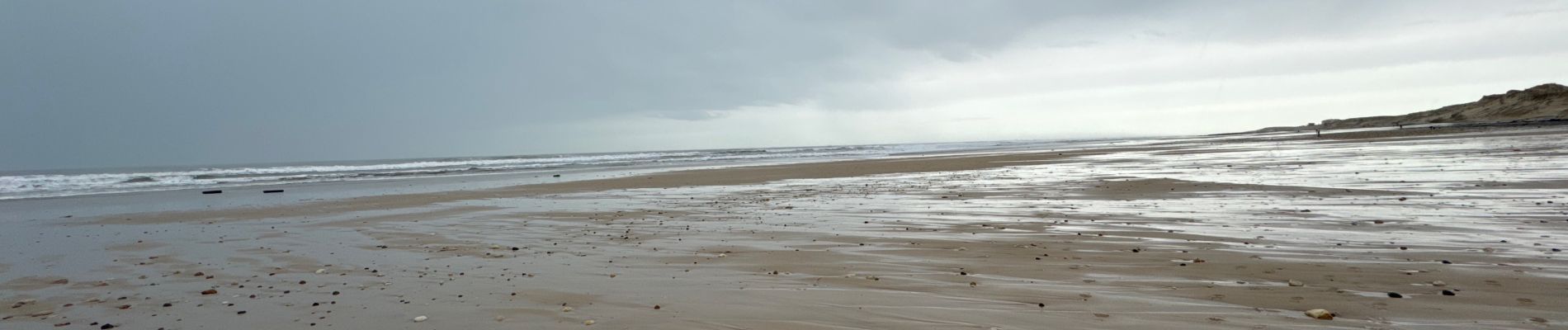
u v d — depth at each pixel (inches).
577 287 224.1
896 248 285.4
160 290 238.4
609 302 201.5
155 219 510.3
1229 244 268.2
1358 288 189.2
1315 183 507.8
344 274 262.5
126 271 280.7
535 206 544.7
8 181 1053.8
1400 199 394.9
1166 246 269.3
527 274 251.1
